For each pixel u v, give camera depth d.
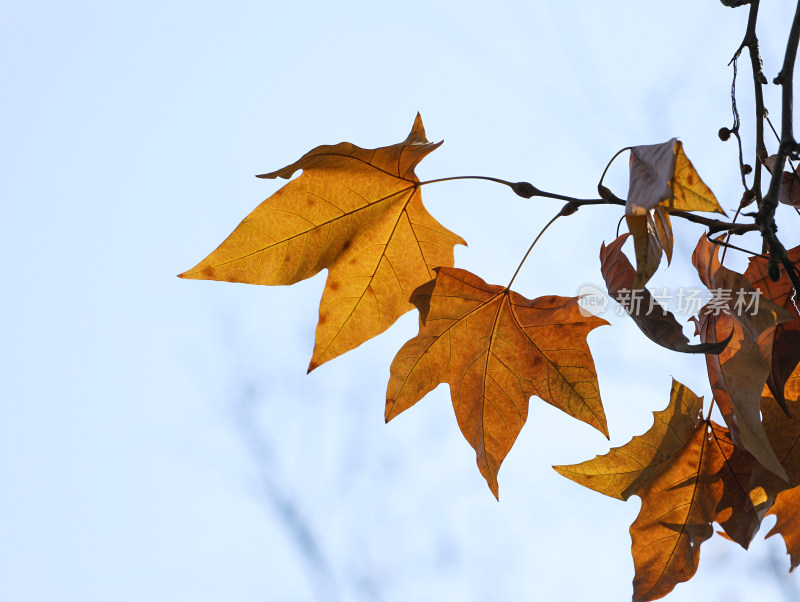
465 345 2.20
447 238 2.21
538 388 2.20
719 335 2.12
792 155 2.12
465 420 2.21
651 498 2.19
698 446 2.19
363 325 2.21
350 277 2.20
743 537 2.17
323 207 2.18
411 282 2.21
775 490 2.15
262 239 2.18
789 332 2.12
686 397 2.19
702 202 2.06
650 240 2.08
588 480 2.20
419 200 2.20
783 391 2.12
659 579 2.19
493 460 2.20
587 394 2.19
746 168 2.19
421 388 2.21
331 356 2.21
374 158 2.18
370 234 2.20
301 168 2.16
